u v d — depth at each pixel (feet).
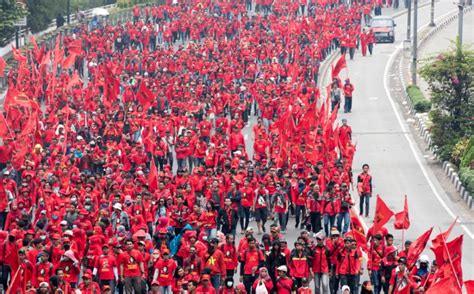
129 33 610.24
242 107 440.45
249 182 296.10
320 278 236.84
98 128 393.29
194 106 419.74
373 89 540.93
